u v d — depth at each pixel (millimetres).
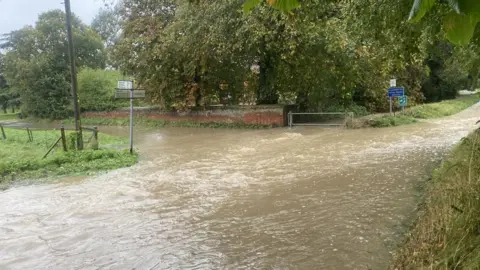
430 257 3807
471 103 31781
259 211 6914
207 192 8359
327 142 14156
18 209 7707
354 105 24328
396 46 8969
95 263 5188
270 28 17172
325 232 5730
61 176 10531
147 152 14055
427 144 12688
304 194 7789
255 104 23188
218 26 17891
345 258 4840
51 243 5926
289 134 16859
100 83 32938
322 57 18203
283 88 21797
